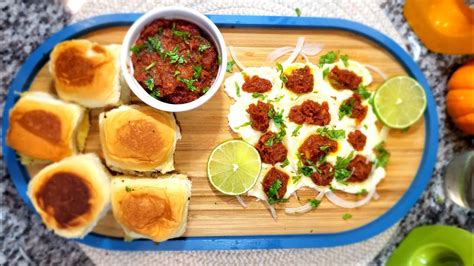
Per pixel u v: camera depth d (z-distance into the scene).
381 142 0.35
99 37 0.33
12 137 0.31
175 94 0.30
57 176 0.31
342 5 0.36
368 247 0.37
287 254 0.36
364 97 0.35
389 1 0.36
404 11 0.36
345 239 0.35
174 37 0.30
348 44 0.35
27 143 0.31
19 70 0.33
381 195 0.36
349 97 0.35
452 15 0.34
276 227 0.35
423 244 0.35
